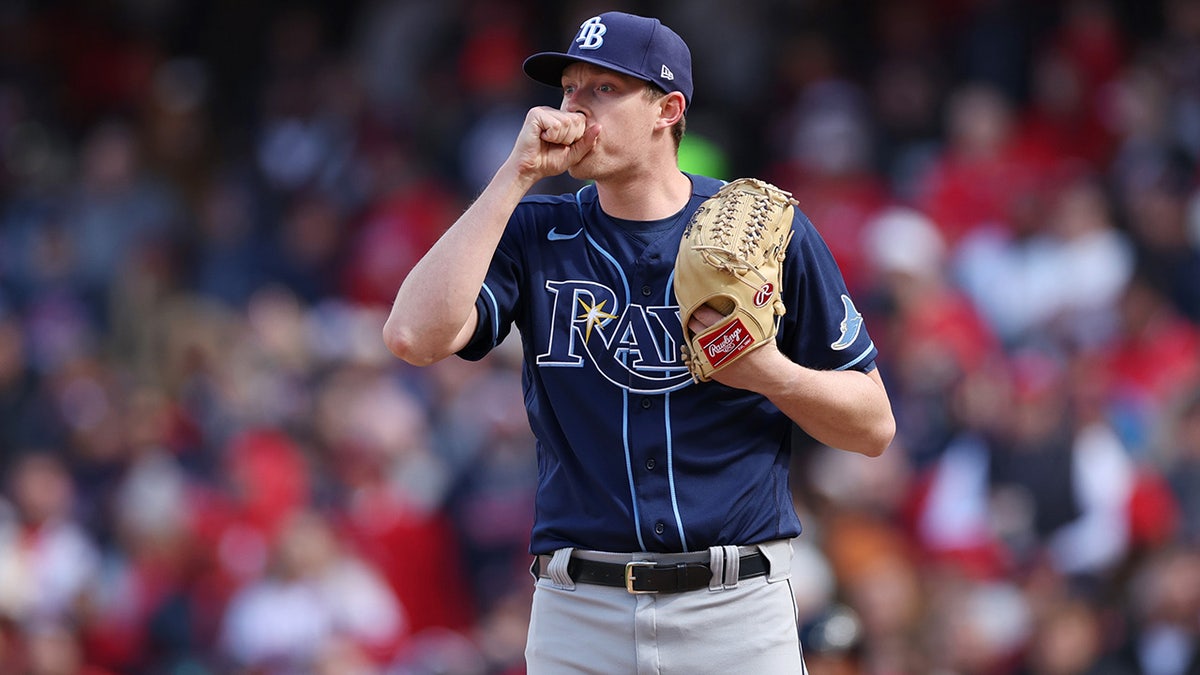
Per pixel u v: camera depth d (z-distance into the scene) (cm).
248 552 3023
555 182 3903
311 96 4728
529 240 1255
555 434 1246
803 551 2461
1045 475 2939
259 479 3114
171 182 4528
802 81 4559
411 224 4250
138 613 2975
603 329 1224
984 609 2642
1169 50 4494
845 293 1257
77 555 3175
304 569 2806
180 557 3008
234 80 4959
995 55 4469
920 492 3034
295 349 3634
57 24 5106
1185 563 2502
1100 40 4475
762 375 1173
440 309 1165
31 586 3091
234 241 4256
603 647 1229
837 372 1230
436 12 4769
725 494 1216
